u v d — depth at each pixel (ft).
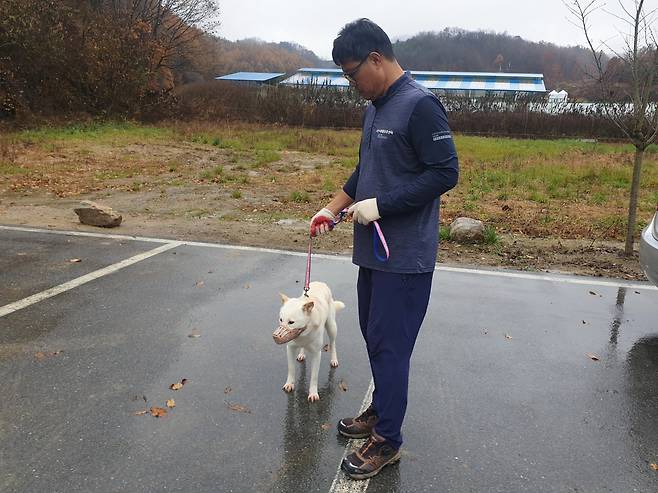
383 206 8.39
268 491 8.96
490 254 23.29
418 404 11.55
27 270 19.53
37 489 8.86
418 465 9.66
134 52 90.53
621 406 11.69
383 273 8.93
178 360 13.21
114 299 16.99
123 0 111.45
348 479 9.27
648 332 15.47
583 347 14.44
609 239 26.78
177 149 61.26
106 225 26.12
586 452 10.12
